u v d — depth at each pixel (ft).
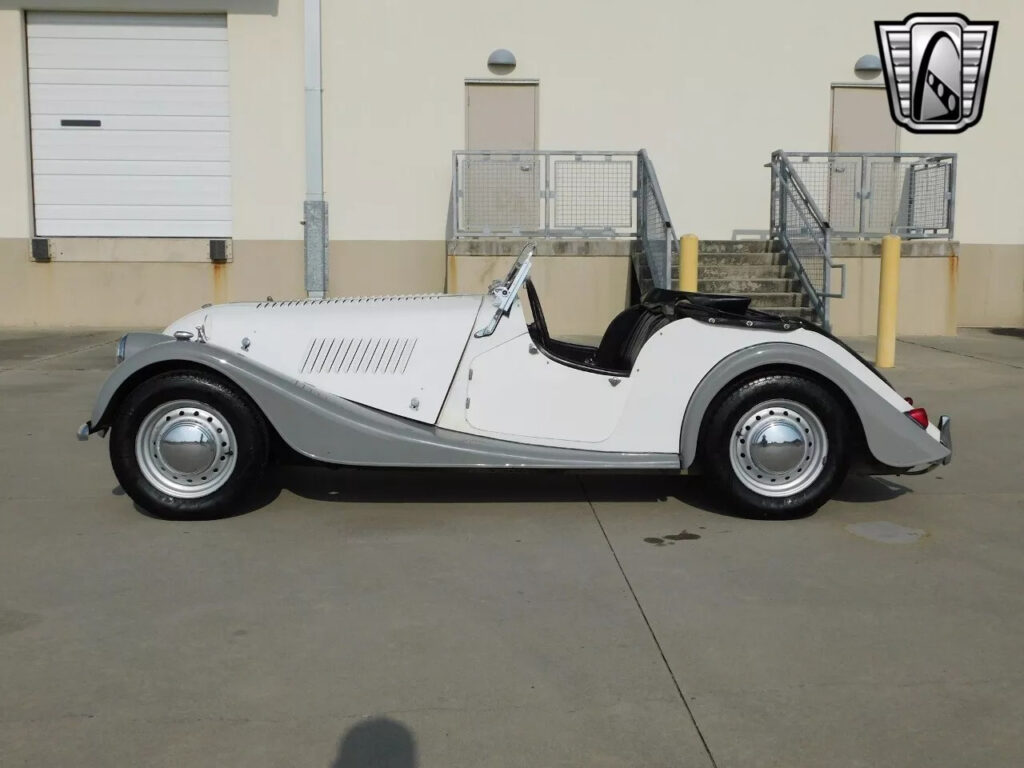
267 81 46.80
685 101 47.57
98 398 16.42
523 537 16.29
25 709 10.40
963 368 35.27
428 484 19.62
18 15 46.32
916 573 14.64
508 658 11.65
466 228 45.01
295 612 13.02
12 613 12.94
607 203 45.27
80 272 47.42
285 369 17.46
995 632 12.49
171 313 47.75
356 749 9.64
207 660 11.57
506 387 17.21
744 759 9.50
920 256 44.55
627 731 10.00
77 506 17.93
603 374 17.15
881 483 20.06
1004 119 48.70
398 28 46.68
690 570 14.70
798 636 12.31
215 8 46.34
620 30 47.11
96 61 47.11
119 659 11.60
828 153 43.37
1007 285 49.75
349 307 18.17
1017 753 9.62
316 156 46.34
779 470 16.93
